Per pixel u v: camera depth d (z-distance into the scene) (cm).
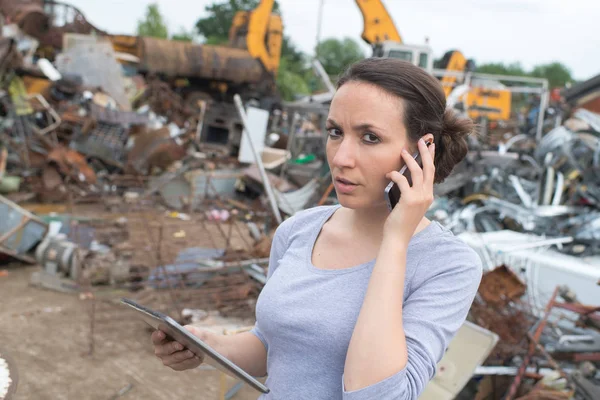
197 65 1630
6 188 837
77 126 948
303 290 125
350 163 117
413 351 107
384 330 103
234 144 1273
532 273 415
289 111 1132
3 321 477
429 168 115
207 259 542
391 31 1298
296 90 3744
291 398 120
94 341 454
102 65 1254
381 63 119
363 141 117
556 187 621
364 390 101
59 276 566
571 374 319
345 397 103
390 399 101
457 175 757
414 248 120
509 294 365
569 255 475
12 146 873
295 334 121
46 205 841
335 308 118
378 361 101
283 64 4106
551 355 344
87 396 377
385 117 115
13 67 1019
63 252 571
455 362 309
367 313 106
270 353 130
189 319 441
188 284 516
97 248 574
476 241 454
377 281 108
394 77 115
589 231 503
